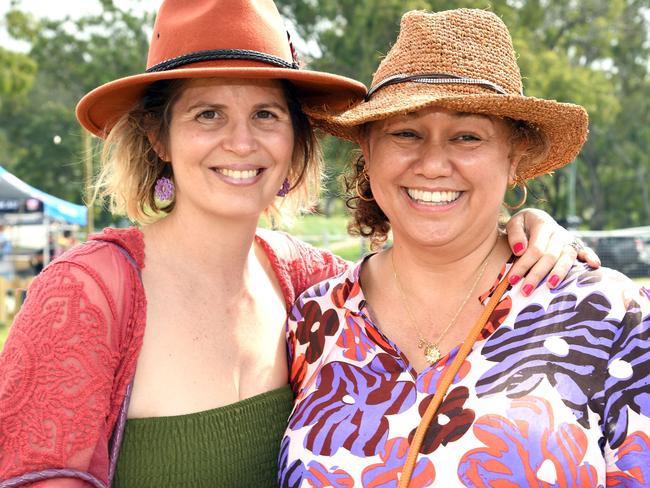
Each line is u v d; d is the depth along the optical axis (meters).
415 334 2.25
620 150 34.47
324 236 17.39
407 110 2.00
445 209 2.15
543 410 1.94
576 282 2.10
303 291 2.70
